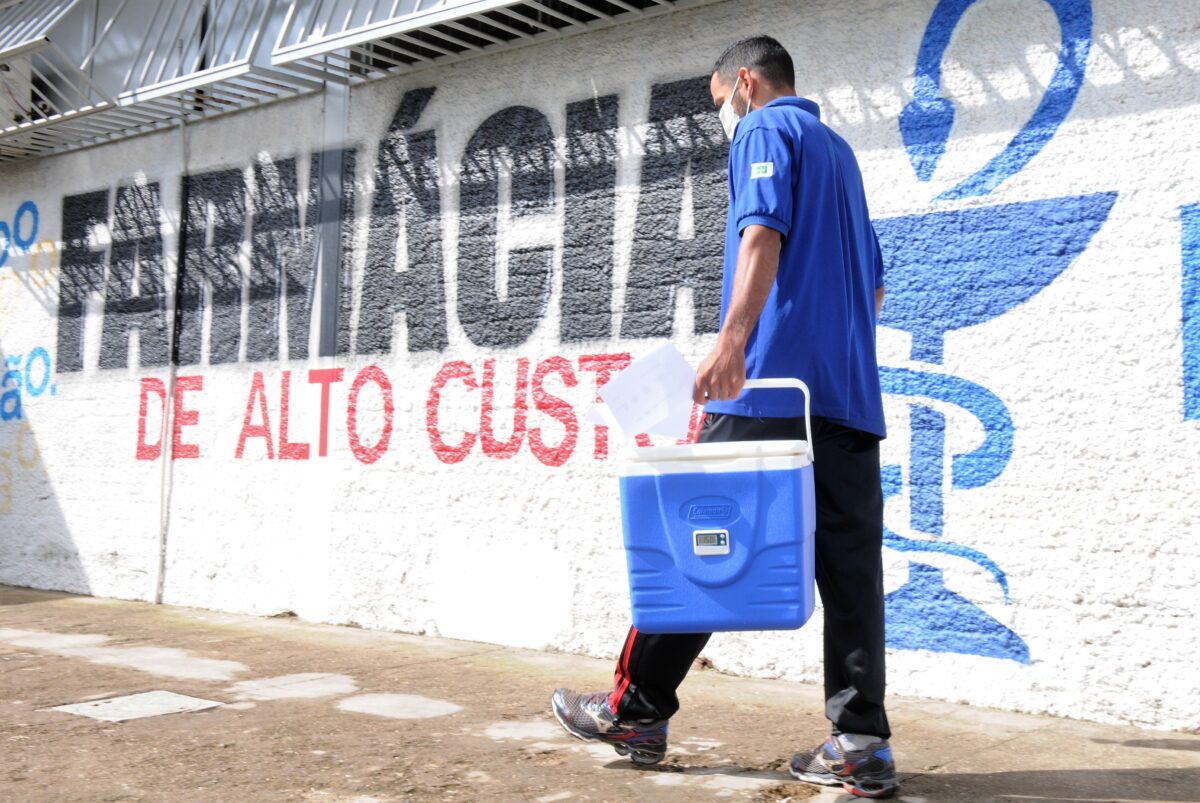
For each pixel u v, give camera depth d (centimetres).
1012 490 362
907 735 314
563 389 470
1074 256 356
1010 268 367
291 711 338
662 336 445
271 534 568
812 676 395
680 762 277
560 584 464
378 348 534
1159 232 341
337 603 538
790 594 220
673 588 226
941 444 376
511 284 491
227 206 606
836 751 242
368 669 416
